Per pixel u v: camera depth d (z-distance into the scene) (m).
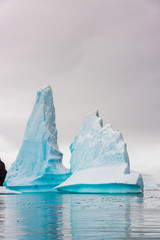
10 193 77.88
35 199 53.28
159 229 19.22
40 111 88.94
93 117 84.25
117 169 69.62
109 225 21.05
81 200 48.62
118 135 74.44
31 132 88.44
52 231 19.03
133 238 16.58
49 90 91.50
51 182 83.06
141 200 48.06
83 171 75.75
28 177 83.62
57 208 35.16
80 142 82.25
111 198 53.53
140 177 66.31
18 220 24.36
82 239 16.50
